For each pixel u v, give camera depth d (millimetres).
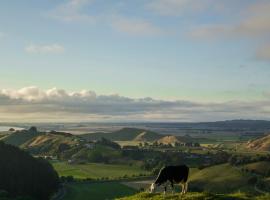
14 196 141375
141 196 40719
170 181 40812
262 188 188250
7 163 170125
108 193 180250
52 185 178375
